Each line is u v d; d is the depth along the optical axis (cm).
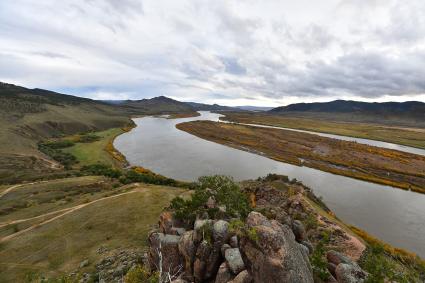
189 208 2952
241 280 1655
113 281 3042
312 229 4009
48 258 4041
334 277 1947
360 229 5350
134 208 5444
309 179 8688
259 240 1588
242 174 9100
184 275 2206
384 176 9144
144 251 3672
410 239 5156
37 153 11150
